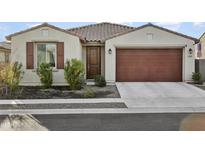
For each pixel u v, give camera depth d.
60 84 17.45
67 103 11.27
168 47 18.56
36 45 17.39
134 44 18.36
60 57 17.41
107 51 18.36
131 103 11.19
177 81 18.80
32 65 17.33
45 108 10.26
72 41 17.42
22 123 8.07
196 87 16.02
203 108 10.23
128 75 18.81
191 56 18.36
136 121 8.23
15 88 15.05
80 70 15.70
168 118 8.63
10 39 17.66
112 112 9.61
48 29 17.27
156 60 18.75
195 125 7.70
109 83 18.23
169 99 12.15
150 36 18.34
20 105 10.89
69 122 8.15
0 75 13.93
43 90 15.24
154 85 16.91
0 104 11.12
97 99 12.20
